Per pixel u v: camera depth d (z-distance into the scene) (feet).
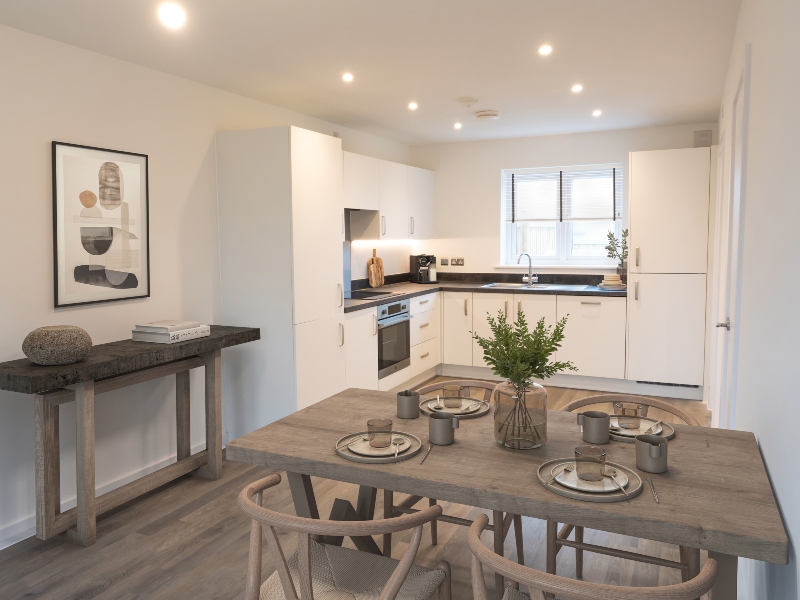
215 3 9.02
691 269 17.71
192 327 11.68
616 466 6.05
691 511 5.08
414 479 5.92
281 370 13.78
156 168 12.38
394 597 5.20
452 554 9.45
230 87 13.74
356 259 19.51
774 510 5.05
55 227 10.43
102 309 11.44
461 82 13.61
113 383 10.34
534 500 5.39
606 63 12.31
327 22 9.87
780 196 4.91
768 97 5.83
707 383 17.83
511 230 22.20
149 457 12.62
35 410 9.44
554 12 9.59
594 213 20.74
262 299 13.76
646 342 18.35
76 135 10.78
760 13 6.66
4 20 9.45
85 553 9.53
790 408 4.37
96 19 9.50
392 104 15.65
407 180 20.26
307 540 5.13
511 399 6.70
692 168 17.44
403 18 9.76
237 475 12.65
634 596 4.00
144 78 12.05
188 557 9.41
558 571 8.97
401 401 7.88
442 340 21.03
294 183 13.29
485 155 21.74
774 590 5.10
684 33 10.53
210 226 13.80
